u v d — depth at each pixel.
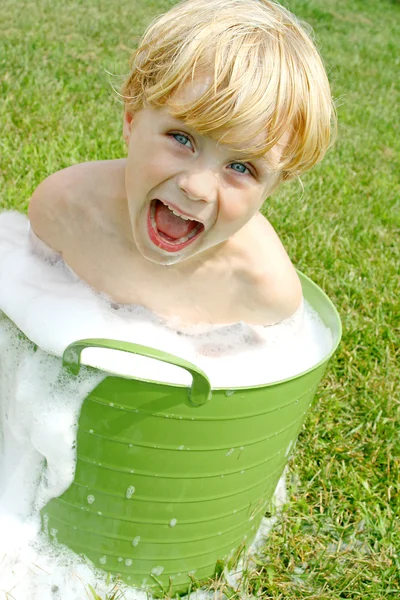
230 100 1.20
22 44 4.31
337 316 1.61
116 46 4.88
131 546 1.39
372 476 1.86
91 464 1.28
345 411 2.06
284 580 1.56
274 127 1.24
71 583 1.44
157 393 1.18
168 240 1.36
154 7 6.24
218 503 1.38
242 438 1.29
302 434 1.94
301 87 1.28
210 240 1.36
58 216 1.53
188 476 1.29
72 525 1.39
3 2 5.19
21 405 1.28
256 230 1.54
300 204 3.11
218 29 1.27
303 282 1.79
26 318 1.31
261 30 1.29
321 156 1.42
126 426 1.22
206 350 1.56
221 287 1.54
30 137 3.00
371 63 6.57
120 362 1.35
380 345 2.33
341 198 3.38
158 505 1.33
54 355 1.25
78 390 1.21
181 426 1.22
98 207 1.49
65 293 1.51
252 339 1.59
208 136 1.21
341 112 4.84
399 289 2.66
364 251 2.91
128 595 1.47
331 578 1.56
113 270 1.54
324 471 1.82
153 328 1.56
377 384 2.15
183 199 1.26
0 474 1.48
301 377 1.32
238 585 1.52
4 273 1.48
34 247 1.59
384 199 3.53
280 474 1.57
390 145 4.48
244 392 1.22
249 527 1.53
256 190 1.31
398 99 5.66
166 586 1.48
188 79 1.22
